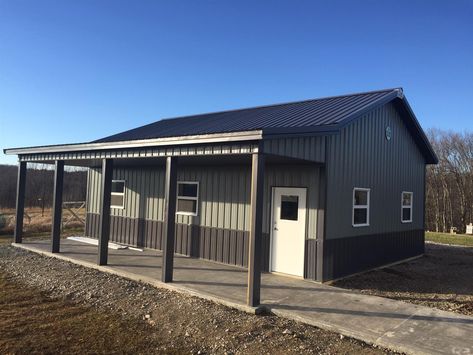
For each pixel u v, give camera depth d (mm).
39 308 6984
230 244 10531
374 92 11961
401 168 12648
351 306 6801
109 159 10133
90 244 13219
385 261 11625
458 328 5875
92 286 8195
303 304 6840
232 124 10203
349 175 9859
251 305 6617
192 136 7582
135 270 9188
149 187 13117
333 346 5324
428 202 38031
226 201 10773
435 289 8922
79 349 5312
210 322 6113
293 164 9289
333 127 8289
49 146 11531
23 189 13203
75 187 43562
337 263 9336
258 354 5082
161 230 12570
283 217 9523
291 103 13328
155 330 6008
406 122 12742
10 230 18078
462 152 36438
